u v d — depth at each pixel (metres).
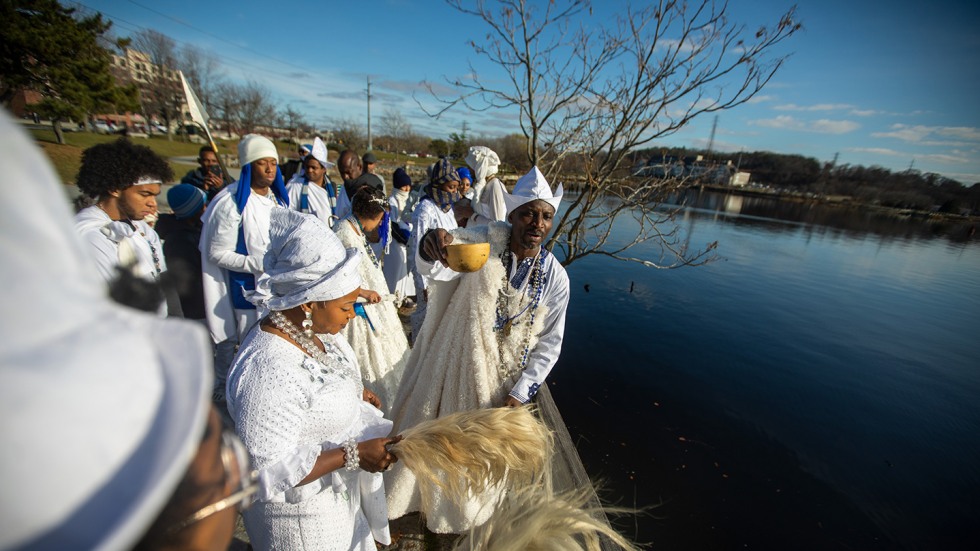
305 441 1.35
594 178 4.71
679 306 12.43
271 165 2.93
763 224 34.06
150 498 0.37
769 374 9.24
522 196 1.78
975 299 17.62
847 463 6.66
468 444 1.45
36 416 0.32
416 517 2.26
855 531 5.39
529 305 1.93
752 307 13.35
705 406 7.70
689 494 5.56
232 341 3.11
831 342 11.45
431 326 2.12
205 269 2.87
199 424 0.44
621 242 16.92
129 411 0.40
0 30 13.20
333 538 1.45
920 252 28.69
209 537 0.63
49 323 0.35
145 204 2.14
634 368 8.73
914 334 12.84
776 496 5.74
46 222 0.36
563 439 2.88
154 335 0.49
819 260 22.39
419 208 3.90
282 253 1.29
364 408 1.64
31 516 0.33
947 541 5.41
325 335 1.52
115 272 0.65
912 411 8.48
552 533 1.06
